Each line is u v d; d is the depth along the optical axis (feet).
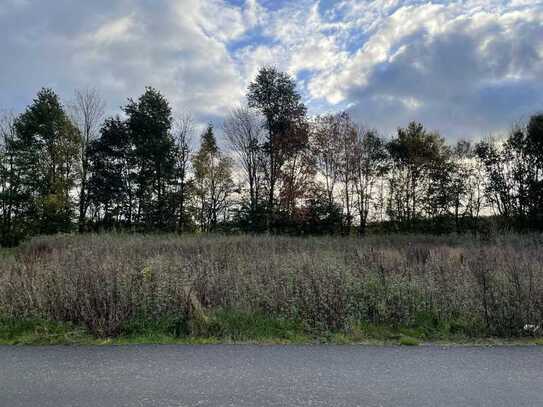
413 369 11.38
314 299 17.51
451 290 19.45
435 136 120.78
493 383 10.30
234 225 103.81
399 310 17.52
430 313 18.02
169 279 18.93
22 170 105.29
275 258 24.56
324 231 97.35
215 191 127.65
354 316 17.06
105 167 120.78
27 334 14.97
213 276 20.62
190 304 16.88
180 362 11.88
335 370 11.25
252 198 107.86
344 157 109.19
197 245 41.52
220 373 10.93
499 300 17.79
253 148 113.19
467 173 118.11
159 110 123.03
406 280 20.59
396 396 9.41
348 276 20.07
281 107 106.93
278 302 18.04
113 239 45.60
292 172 101.76
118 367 11.40
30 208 103.14
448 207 118.52
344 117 108.99
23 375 10.73
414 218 117.80
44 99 110.63
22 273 20.27
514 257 27.91
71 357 12.35
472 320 16.87
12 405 8.80
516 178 104.22
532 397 9.41
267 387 9.92
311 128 107.24
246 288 19.63
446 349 13.58
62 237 55.83
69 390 9.69
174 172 122.01
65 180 110.01
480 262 25.00
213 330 15.51
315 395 9.43
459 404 8.97
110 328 14.94
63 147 110.52
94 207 120.88
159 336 14.87
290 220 96.22
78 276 18.42
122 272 18.84
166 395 9.38
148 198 122.52
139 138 120.78
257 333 15.38
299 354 12.80
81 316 16.08
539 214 94.58
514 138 105.60
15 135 106.73
